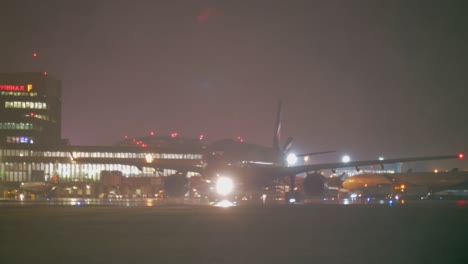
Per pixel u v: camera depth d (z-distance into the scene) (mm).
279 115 91125
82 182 156250
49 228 27828
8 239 23094
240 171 60688
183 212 40656
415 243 21516
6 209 47531
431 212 39312
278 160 76875
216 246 20672
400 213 38500
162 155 188250
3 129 197875
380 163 60656
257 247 20359
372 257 18016
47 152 181125
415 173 126125
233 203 63688
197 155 191375
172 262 17016
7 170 177625
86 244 21328
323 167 61656
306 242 21812
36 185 130500
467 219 32844
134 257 18031
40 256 18344
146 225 29328
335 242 21828
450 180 122062
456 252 19125
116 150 185125
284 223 30109
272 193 105562
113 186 150375
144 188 150750
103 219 33750
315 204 56719
